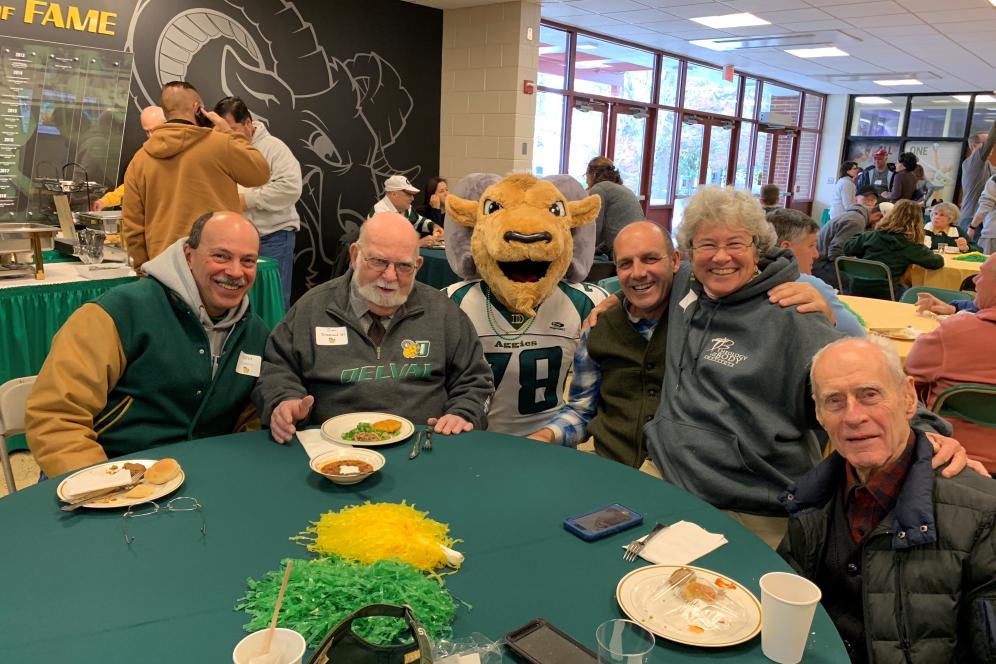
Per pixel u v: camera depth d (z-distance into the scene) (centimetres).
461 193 246
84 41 447
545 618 102
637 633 92
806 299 173
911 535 119
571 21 748
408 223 195
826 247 635
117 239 371
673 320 193
